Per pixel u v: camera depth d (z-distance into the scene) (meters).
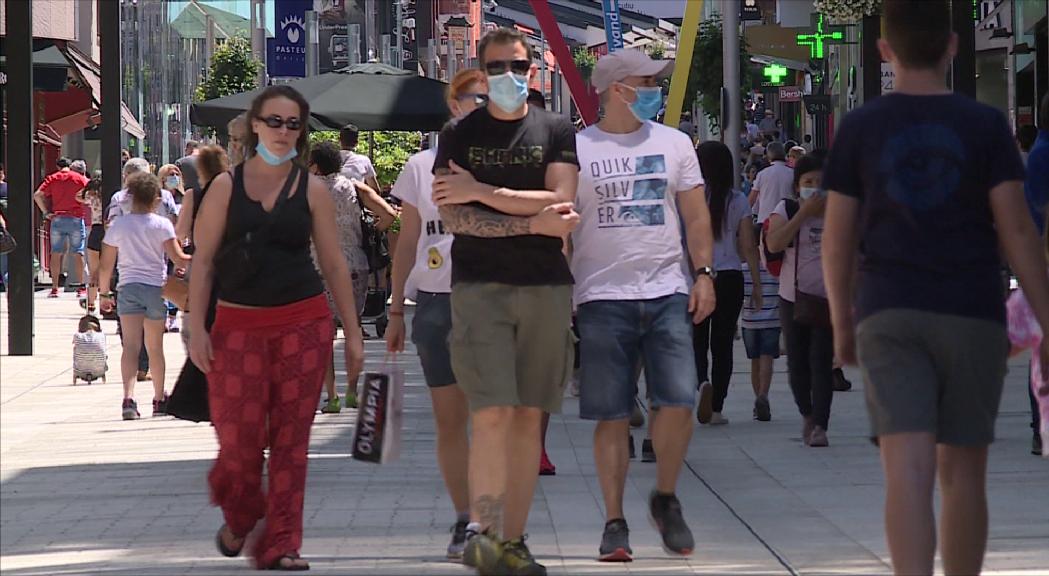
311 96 41.84
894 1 13.19
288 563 17.44
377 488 23.47
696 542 19.30
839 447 27.48
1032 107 64.50
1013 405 32.38
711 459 26.34
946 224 12.86
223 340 17.56
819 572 17.34
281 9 92.12
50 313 59.66
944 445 13.68
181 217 26.38
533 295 16.41
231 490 17.94
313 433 29.72
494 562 16.39
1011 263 13.01
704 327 30.03
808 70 113.00
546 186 16.42
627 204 17.98
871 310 12.97
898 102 13.09
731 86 49.03
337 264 17.91
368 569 17.61
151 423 31.50
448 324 18.34
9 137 44.41
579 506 21.98
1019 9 63.22
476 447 16.53
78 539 19.69
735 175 49.28
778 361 43.81
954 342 12.81
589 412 17.92
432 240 18.50
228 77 119.88
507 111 16.28
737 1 49.28
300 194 17.56
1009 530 19.56
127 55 110.56
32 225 44.66
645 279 18.02
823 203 26.66
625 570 17.55
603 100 18.30
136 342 32.28
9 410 33.66
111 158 44.56
